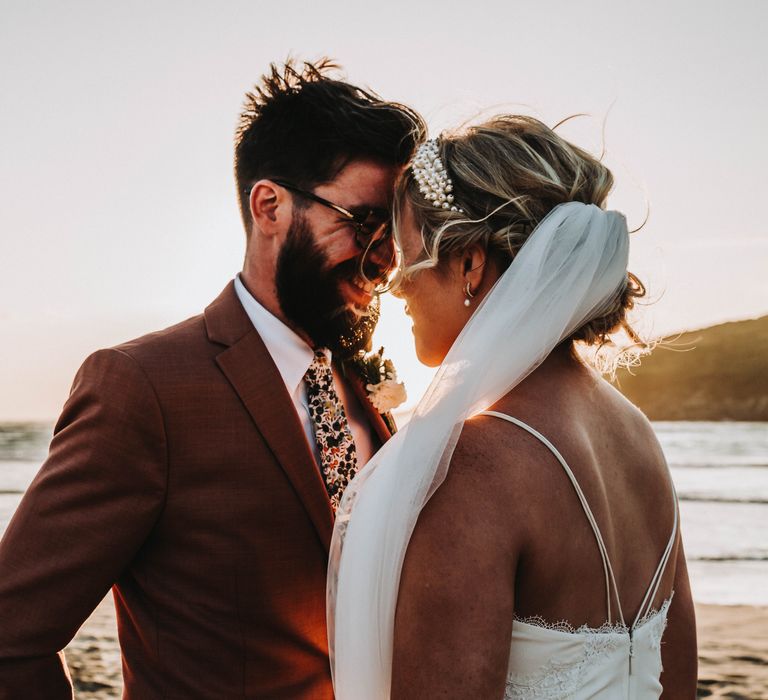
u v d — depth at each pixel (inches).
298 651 72.2
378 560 56.1
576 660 53.9
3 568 67.1
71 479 67.4
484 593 49.5
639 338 66.0
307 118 73.7
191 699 69.8
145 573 72.0
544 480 52.3
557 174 58.3
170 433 69.3
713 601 364.2
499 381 54.2
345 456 77.6
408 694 51.1
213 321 75.3
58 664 67.9
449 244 56.6
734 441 1055.6
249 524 70.6
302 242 74.1
